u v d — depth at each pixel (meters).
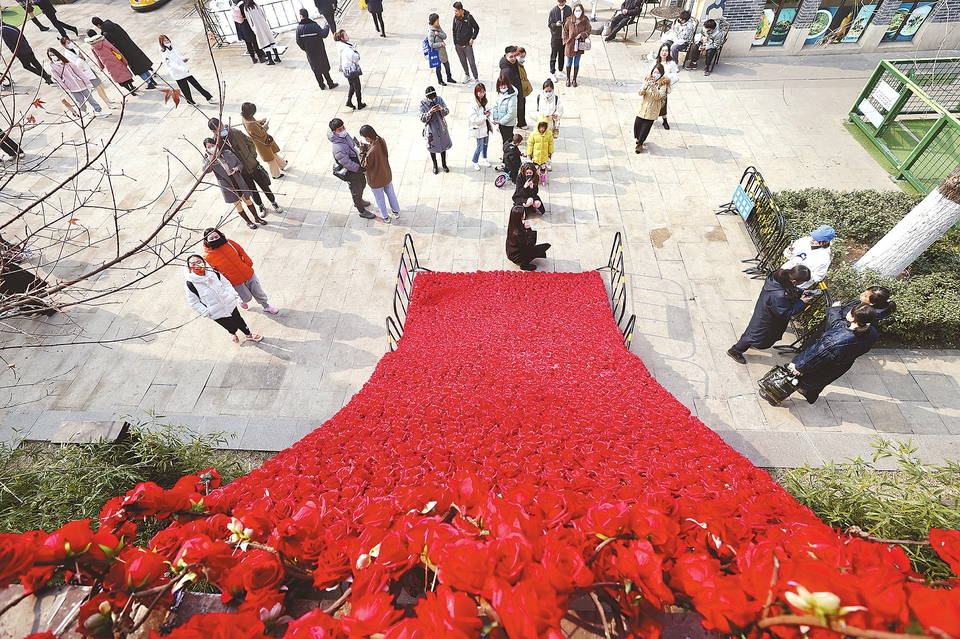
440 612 1.18
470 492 1.78
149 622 1.57
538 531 1.53
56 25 14.62
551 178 9.98
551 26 12.06
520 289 7.54
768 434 6.00
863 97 10.84
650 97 9.51
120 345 7.48
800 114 11.52
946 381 6.54
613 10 15.91
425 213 9.40
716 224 8.93
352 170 8.41
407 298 7.45
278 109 12.34
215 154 3.05
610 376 5.03
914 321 6.66
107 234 9.21
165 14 17.16
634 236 8.77
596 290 7.44
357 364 7.18
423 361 5.61
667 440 3.37
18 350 7.37
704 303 7.69
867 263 7.47
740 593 1.26
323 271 8.48
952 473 3.40
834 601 1.06
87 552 1.43
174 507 1.98
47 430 6.36
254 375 7.06
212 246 6.51
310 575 1.69
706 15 12.84
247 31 13.56
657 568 1.33
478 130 9.51
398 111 12.02
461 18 11.57
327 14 14.37
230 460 5.63
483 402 4.20
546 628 1.16
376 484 2.83
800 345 6.95
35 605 1.44
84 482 4.19
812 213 8.36
